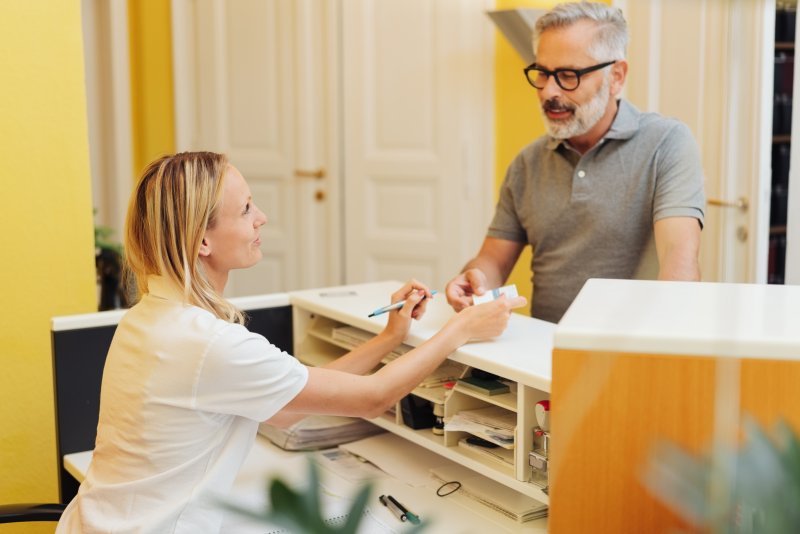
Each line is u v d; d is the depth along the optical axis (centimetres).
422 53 418
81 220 251
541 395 158
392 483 186
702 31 328
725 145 324
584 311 103
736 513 55
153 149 484
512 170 247
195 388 148
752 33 312
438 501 177
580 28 218
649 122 225
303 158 449
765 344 88
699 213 215
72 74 247
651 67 349
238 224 156
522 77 401
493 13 376
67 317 205
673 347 90
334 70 437
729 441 84
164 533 147
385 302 218
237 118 463
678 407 90
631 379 91
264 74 454
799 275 312
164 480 149
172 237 151
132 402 150
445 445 179
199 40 466
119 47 476
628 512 93
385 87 427
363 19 427
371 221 439
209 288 156
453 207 421
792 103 316
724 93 323
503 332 182
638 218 225
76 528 157
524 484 159
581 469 94
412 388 168
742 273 324
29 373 246
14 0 238
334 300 221
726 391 88
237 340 149
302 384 156
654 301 109
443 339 170
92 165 488
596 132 227
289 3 443
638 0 350
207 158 155
